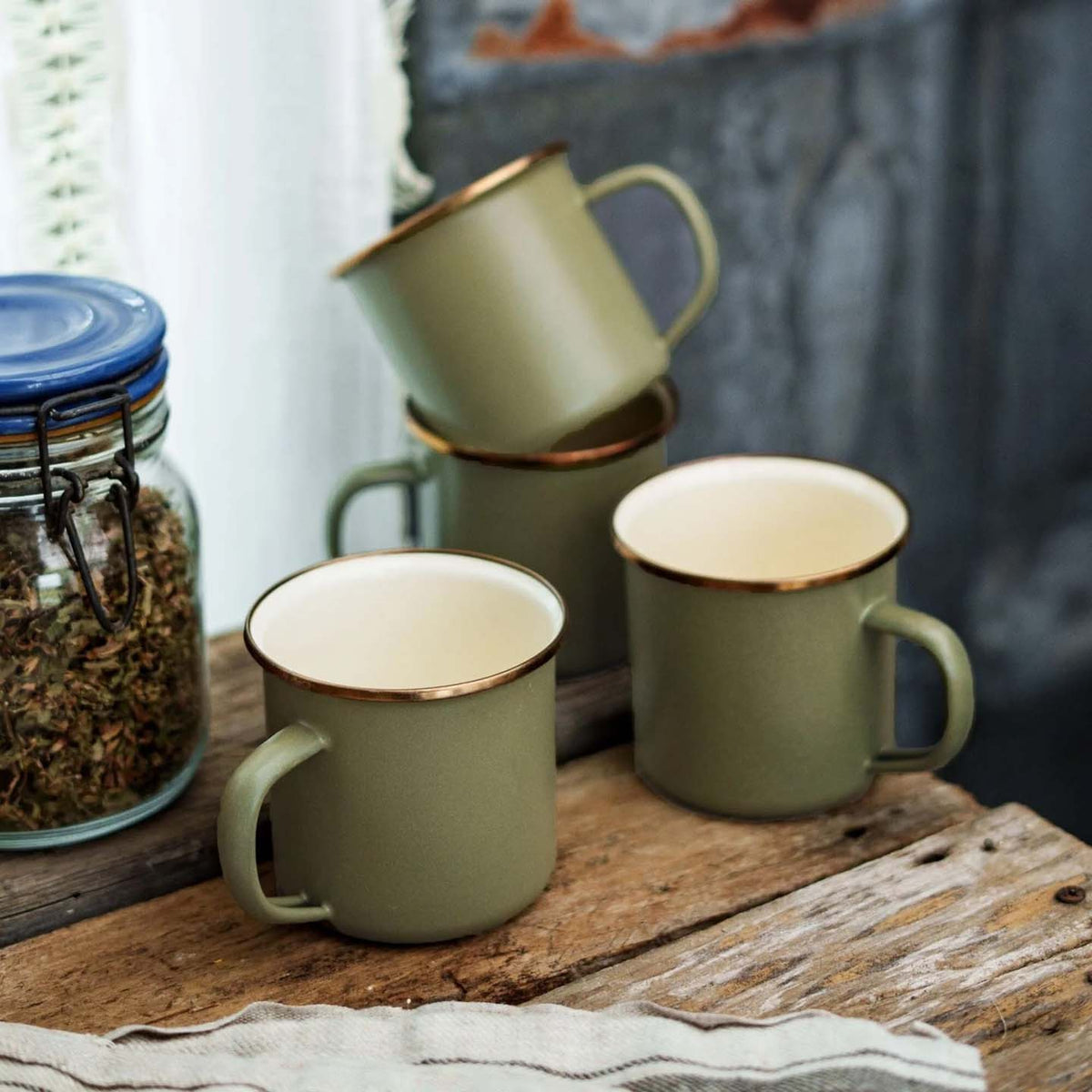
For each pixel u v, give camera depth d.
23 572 0.66
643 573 0.73
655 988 0.64
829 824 0.75
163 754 0.73
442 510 0.85
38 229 0.88
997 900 0.69
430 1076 0.57
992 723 1.48
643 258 1.17
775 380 1.27
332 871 0.66
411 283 0.77
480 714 0.63
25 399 0.62
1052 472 1.43
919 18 1.21
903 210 1.27
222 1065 0.58
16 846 0.71
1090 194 1.34
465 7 1.03
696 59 1.13
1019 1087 0.58
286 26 0.93
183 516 0.73
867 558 0.76
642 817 0.76
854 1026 0.59
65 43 0.86
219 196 0.94
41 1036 0.60
